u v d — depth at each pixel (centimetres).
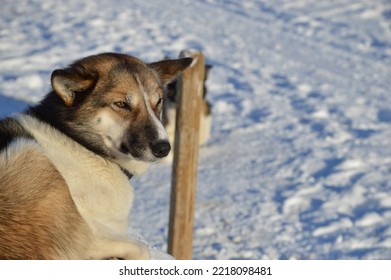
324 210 1093
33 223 441
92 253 486
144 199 1129
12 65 1831
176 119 811
